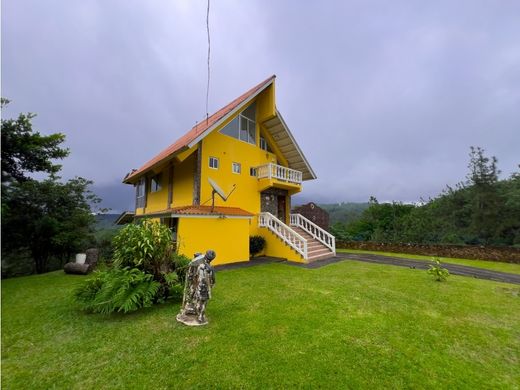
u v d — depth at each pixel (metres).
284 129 17.09
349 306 5.70
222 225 11.60
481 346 4.00
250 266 11.02
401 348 3.85
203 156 12.95
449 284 8.13
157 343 3.88
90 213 16.61
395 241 23.84
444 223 20.02
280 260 12.90
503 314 5.43
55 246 14.47
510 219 15.84
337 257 14.76
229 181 14.23
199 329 4.38
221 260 11.43
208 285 4.77
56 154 12.32
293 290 7.02
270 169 15.44
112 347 3.75
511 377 3.21
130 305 4.79
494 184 16.73
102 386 2.87
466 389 2.95
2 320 4.77
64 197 15.15
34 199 13.72
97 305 4.88
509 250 13.52
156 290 5.44
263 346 3.80
